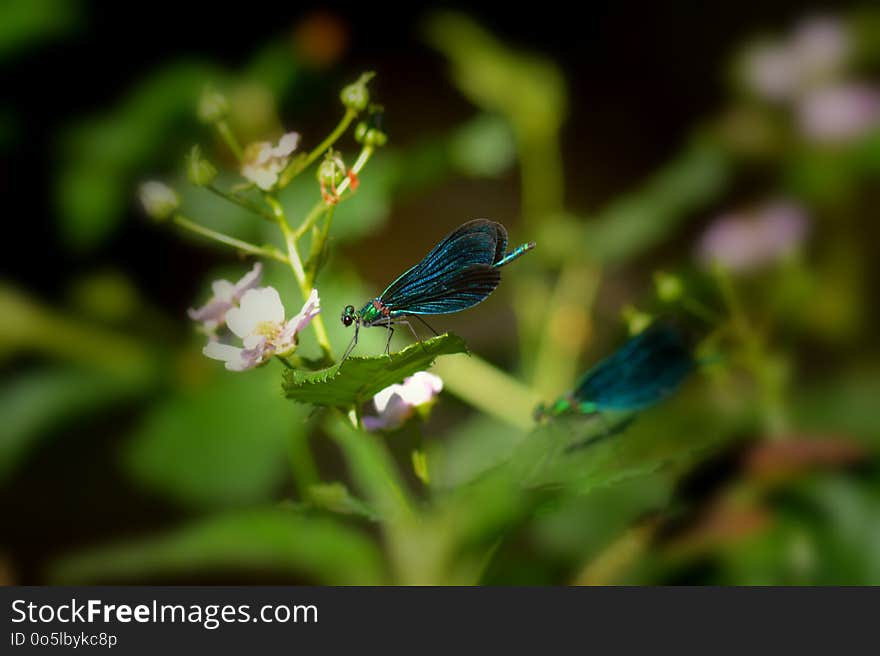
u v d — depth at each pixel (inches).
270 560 27.5
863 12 43.6
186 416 31.4
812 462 27.7
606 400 25.3
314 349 27.9
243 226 30.9
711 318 29.0
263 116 33.3
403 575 27.1
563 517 31.2
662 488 30.9
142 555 27.5
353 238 30.3
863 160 38.9
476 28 35.8
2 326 33.7
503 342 40.9
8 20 42.0
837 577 27.3
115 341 33.9
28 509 43.6
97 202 37.3
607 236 36.5
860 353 37.3
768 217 34.8
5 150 45.1
